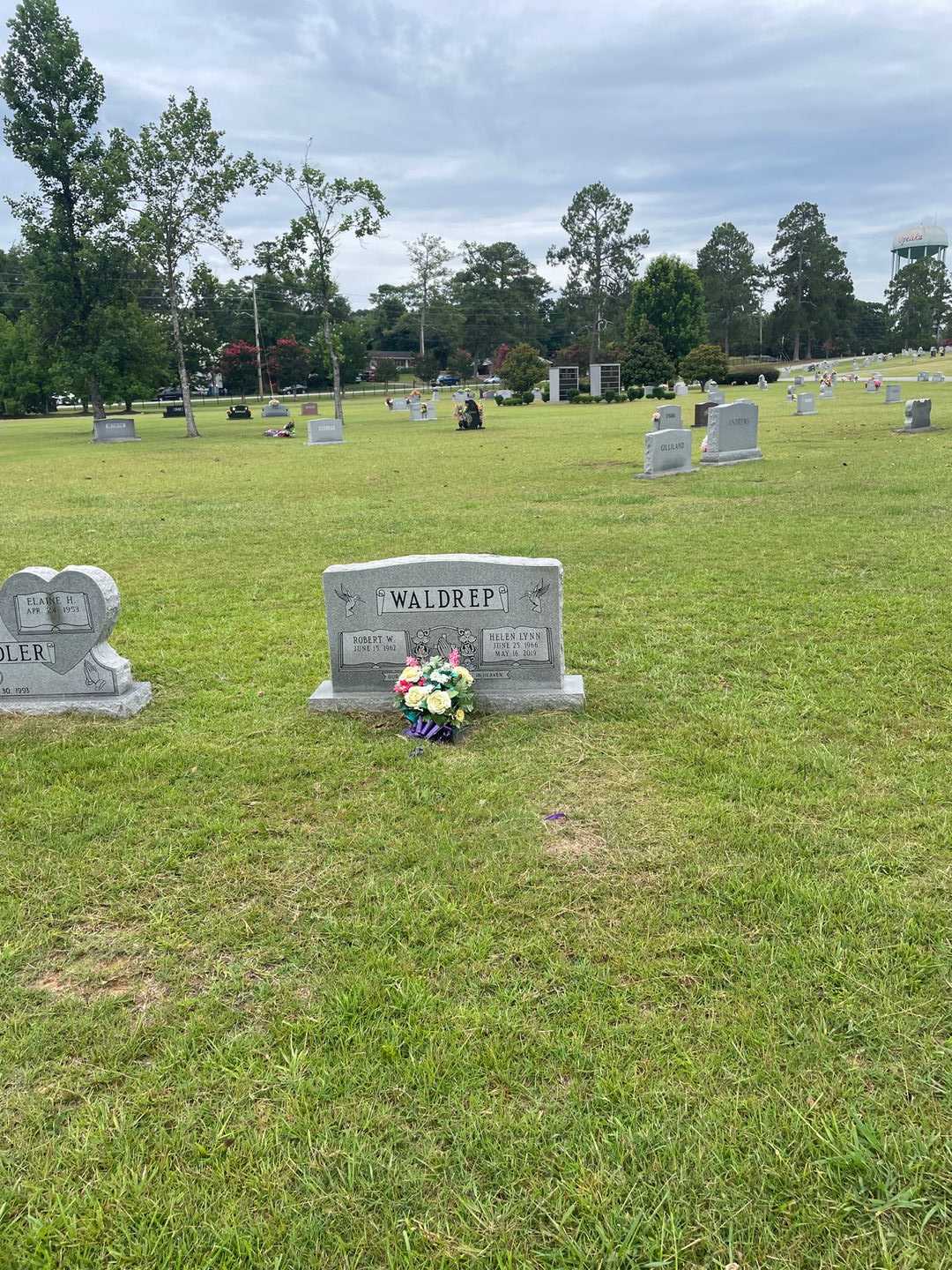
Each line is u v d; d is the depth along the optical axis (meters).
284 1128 2.60
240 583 9.70
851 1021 2.91
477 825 4.27
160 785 4.81
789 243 115.38
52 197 37.94
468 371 118.62
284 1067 2.82
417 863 3.95
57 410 77.25
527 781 4.69
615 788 4.57
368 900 3.70
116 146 32.81
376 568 5.60
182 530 13.37
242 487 18.94
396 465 22.38
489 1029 2.94
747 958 3.24
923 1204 2.32
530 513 13.45
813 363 109.88
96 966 3.36
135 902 3.74
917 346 132.00
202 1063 2.86
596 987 3.12
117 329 39.53
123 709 5.86
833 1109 2.60
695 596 8.28
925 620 7.14
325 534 12.39
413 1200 2.37
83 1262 2.25
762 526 11.52
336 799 4.58
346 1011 3.05
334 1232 2.30
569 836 4.14
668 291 78.00
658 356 70.81
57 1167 2.52
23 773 4.99
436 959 3.31
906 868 3.75
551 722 5.45
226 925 3.56
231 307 102.31
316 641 7.45
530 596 5.55
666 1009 3.00
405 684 5.34
